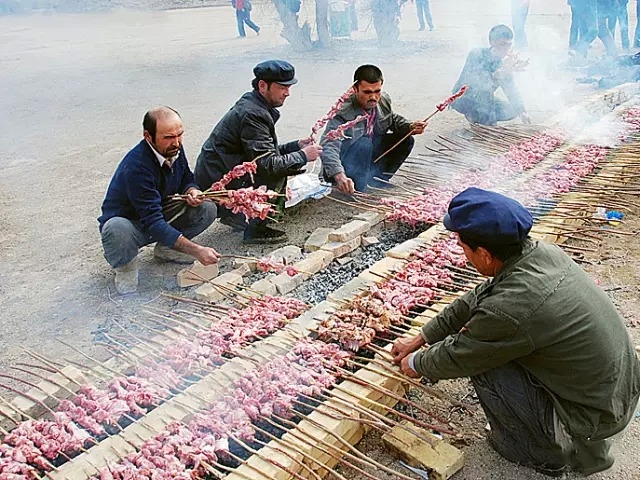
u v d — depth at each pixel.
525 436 2.76
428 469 2.82
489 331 2.51
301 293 4.34
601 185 5.54
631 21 15.91
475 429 3.12
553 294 2.46
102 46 18.16
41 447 2.80
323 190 6.15
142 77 13.12
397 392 3.29
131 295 4.52
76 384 3.26
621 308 4.02
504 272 2.59
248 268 4.66
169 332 3.70
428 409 3.27
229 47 16.78
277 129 8.38
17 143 8.66
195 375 3.33
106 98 11.27
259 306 3.86
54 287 4.68
